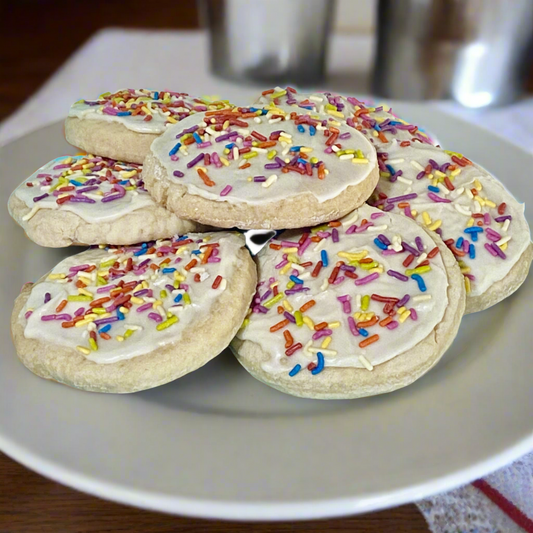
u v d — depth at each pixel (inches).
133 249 9.8
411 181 10.3
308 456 7.7
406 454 7.7
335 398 8.5
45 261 10.8
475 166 11.0
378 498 7.2
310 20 17.9
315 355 8.5
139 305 8.8
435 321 8.7
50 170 10.9
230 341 9.0
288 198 9.0
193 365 8.6
